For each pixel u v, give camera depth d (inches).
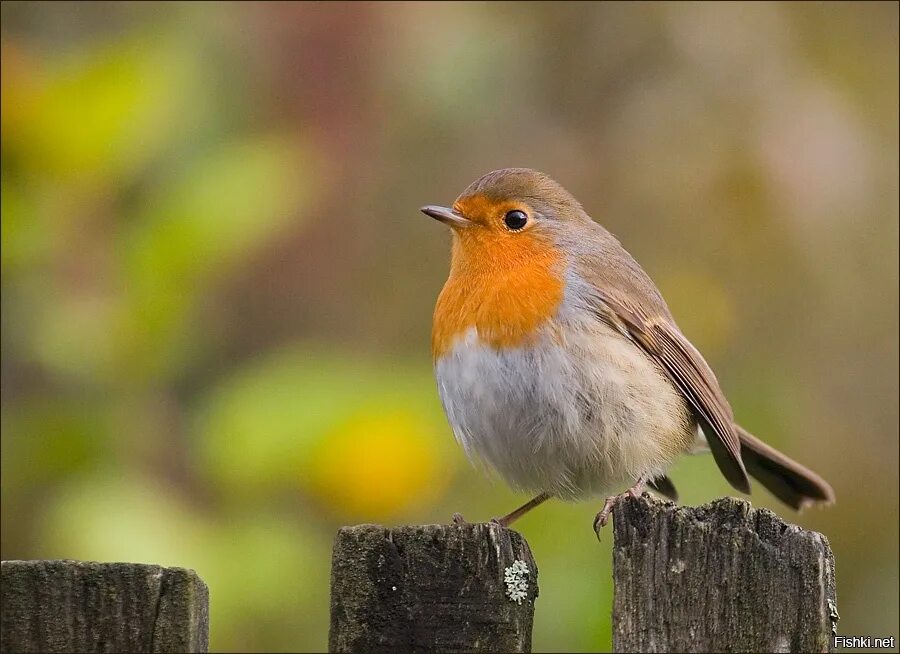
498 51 545.6
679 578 231.5
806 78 547.5
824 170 534.3
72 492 385.7
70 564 222.4
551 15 561.3
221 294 504.4
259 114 528.1
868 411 552.1
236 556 388.5
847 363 555.5
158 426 403.5
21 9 520.1
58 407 400.2
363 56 535.5
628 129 552.4
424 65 535.8
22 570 221.8
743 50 548.1
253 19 531.8
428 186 547.5
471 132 552.4
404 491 403.9
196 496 399.2
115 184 410.3
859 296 551.8
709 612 229.8
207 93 482.3
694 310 542.9
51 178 406.3
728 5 552.4
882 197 549.6
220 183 411.2
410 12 538.3
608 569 436.5
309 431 396.5
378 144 542.6
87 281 402.6
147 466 398.6
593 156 553.3
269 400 400.2
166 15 524.4
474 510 462.6
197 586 223.6
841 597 536.7
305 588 410.3
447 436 439.8
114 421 397.4
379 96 538.9
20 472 398.6
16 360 422.0
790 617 227.9
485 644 234.5
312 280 534.3
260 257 528.4
